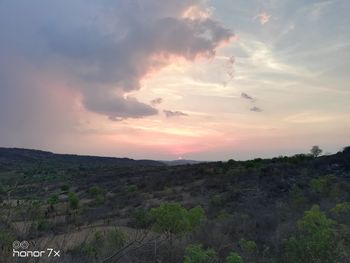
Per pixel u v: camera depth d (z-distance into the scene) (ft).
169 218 39.88
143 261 15.80
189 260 24.11
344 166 137.08
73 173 242.17
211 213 93.97
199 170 193.06
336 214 50.78
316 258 25.29
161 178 191.31
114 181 205.98
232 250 33.06
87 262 13.94
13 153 383.24
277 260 29.99
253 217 60.18
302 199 79.25
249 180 142.20
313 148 175.11
